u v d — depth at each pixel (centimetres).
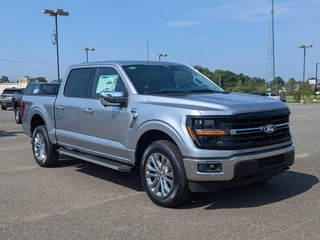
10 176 741
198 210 527
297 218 489
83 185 671
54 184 680
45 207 554
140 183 682
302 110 3036
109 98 586
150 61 685
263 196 586
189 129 497
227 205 546
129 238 439
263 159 518
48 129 791
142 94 587
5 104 2964
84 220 499
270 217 495
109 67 659
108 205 558
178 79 653
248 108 510
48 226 480
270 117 530
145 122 554
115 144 616
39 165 834
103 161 643
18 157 942
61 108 744
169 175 529
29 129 877
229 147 490
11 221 500
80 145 702
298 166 793
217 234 443
